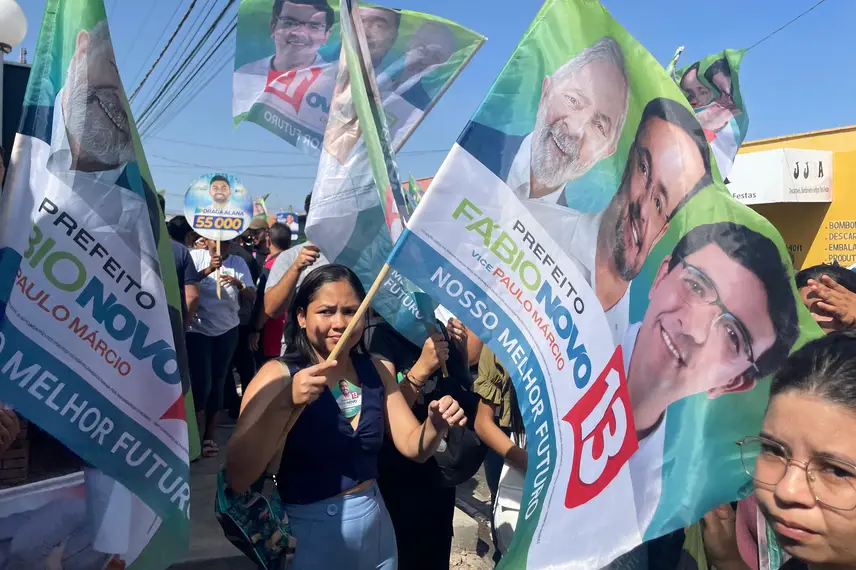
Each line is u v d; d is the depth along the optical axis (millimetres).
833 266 2289
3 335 1543
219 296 5480
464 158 1473
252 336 6609
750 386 1586
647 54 1650
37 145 1619
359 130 2762
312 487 2223
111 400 1643
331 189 2768
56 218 1614
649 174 1606
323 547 2199
